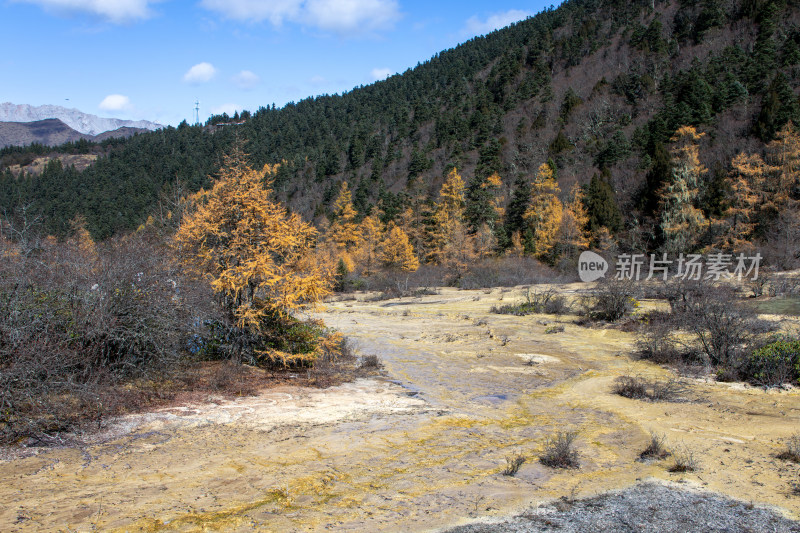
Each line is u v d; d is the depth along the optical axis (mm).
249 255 9688
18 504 4105
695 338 12805
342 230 60781
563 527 4035
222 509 4219
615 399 8891
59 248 8031
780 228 32938
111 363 7363
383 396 8797
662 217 43125
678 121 56375
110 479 4719
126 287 7539
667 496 4680
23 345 5871
